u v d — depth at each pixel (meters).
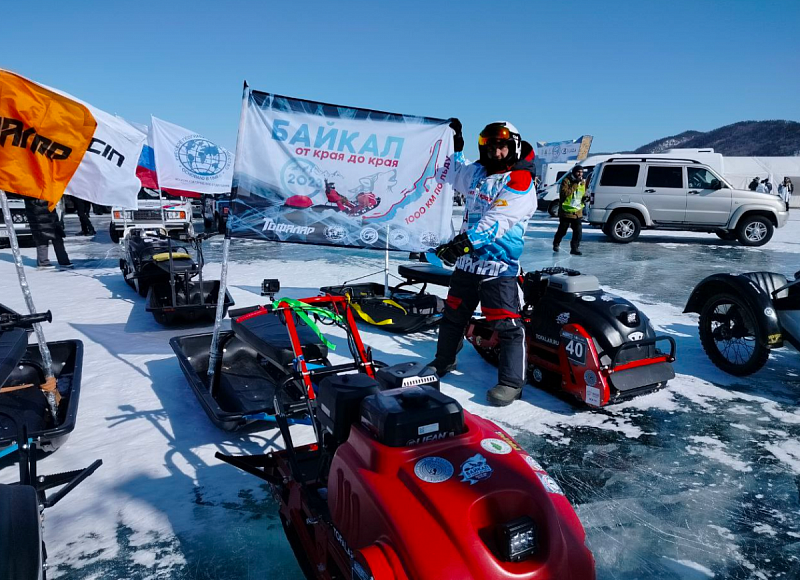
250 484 3.09
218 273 9.82
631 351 4.06
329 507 2.14
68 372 4.43
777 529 2.75
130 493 2.98
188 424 3.82
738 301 4.70
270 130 4.02
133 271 7.42
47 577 2.36
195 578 2.37
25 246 13.40
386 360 5.25
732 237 15.12
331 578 2.10
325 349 3.88
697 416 4.05
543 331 4.40
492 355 5.09
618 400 4.20
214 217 16.36
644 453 3.50
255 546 2.58
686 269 10.40
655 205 14.23
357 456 2.00
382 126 4.47
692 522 2.80
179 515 2.80
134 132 4.03
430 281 6.14
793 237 16.33
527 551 1.69
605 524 2.78
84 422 3.84
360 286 6.77
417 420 1.94
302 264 11.03
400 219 4.76
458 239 3.75
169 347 5.56
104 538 2.62
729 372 4.88
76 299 7.77
